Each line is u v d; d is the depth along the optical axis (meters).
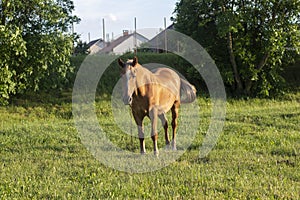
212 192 5.71
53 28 16.12
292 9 19.16
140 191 5.86
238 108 18.30
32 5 15.38
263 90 20.20
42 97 18.83
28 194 5.83
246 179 6.40
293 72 23.11
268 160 7.86
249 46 20.56
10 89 15.44
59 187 6.16
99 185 6.19
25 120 16.47
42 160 8.21
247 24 19.64
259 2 19.17
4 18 15.21
